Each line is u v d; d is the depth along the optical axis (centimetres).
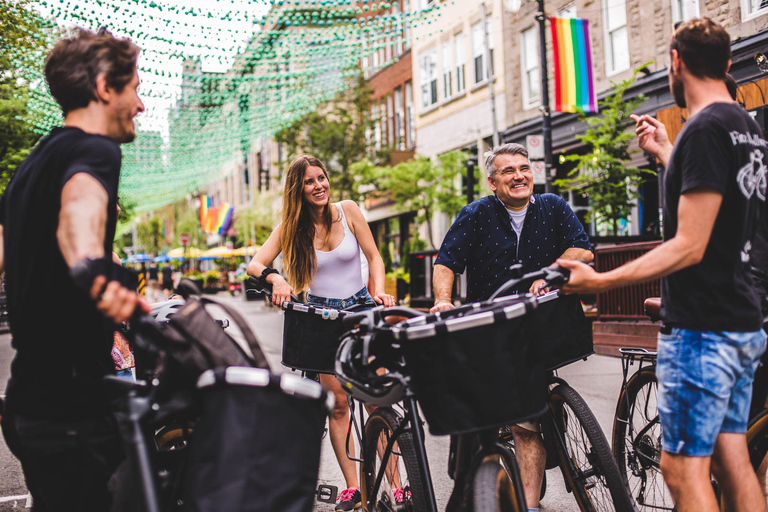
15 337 189
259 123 1095
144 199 2344
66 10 697
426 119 2292
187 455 186
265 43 905
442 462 457
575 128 1548
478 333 200
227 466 166
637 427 318
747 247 224
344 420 366
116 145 189
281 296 332
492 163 340
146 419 183
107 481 191
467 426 202
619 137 1152
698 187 210
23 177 190
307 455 175
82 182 175
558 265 220
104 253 176
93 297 158
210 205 4962
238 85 962
